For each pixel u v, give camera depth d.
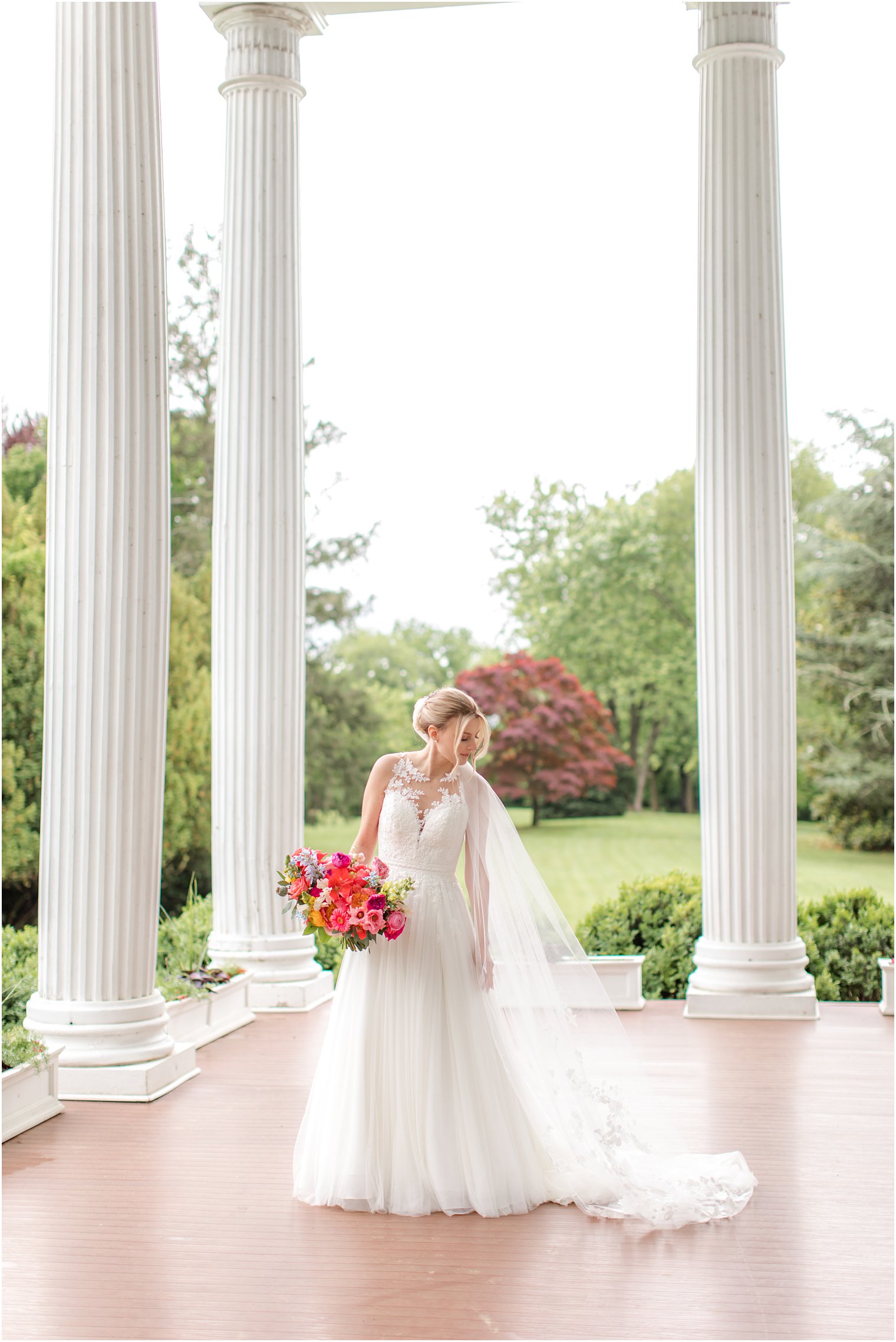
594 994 5.94
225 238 10.32
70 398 7.24
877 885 20.42
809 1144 6.31
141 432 7.29
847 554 21.41
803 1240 5.04
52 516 7.28
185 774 18.08
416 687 25.52
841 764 21.62
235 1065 8.04
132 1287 4.61
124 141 7.28
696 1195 5.44
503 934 5.90
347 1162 5.42
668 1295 4.52
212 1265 4.81
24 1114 6.62
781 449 9.84
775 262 9.88
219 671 10.12
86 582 7.19
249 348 10.12
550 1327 4.26
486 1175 5.36
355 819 22.95
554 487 25.53
